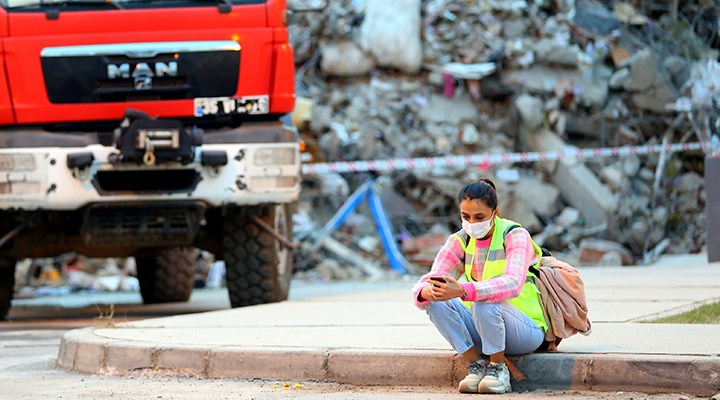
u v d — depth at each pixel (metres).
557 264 16.92
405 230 54.56
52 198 29.97
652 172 58.38
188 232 30.48
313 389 17.31
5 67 30.73
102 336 21.41
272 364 18.36
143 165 29.86
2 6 30.91
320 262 52.31
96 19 30.95
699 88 55.50
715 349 17.00
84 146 30.27
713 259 45.78
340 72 58.06
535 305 16.69
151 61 30.86
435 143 56.56
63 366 21.33
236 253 31.70
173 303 40.88
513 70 58.25
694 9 63.53
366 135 55.84
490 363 16.52
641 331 19.59
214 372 18.83
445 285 15.66
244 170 30.16
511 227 16.31
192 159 29.83
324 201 55.25
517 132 57.34
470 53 58.16
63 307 40.62
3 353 24.23
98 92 30.78
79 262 54.41
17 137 30.27
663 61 59.91
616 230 54.88
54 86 30.77
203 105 30.84
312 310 26.92
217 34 30.97
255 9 31.08
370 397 16.36
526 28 59.59
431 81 58.03
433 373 17.33
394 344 18.70
